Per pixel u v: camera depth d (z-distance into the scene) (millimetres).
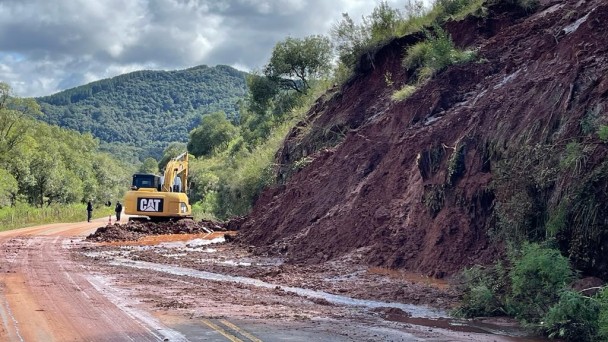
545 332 8477
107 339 7844
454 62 17953
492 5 20156
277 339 7793
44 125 106500
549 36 15266
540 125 12172
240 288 12227
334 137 22875
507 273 10211
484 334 8391
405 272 13344
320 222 17297
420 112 17500
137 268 15406
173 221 27906
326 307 10266
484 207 12734
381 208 15688
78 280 13086
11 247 21094
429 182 14406
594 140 10453
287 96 42906
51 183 70375
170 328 8453
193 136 95500
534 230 10891
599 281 9148
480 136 13750
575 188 10062
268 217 20469
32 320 8977
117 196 122625
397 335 8102
